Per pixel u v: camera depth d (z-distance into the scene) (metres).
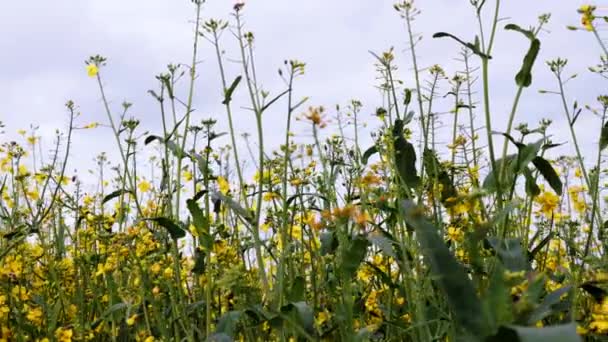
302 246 3.37
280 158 3.70
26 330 3.49
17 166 4.54
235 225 3.71
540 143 2.39
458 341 1.73
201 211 2.87
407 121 3.11
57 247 4.47
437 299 2.82
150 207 3.90
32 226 3.66
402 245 2.43
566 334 1.27
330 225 2.97
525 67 2.46
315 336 2.31
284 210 3.00
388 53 3.16
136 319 3.59
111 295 3.71
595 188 3.00
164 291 3.53
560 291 1.92
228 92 2.92
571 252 3.39
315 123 2.26
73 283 4.24
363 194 2.60
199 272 3.18
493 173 2.45
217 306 3.50
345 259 2.21
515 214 3.17
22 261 3.84
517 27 2.49
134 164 3.81
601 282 2.21
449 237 2.72
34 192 4.70
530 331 1.32
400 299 3.08
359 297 3.09
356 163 3.28
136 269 3.21
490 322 1.59
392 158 2.86
